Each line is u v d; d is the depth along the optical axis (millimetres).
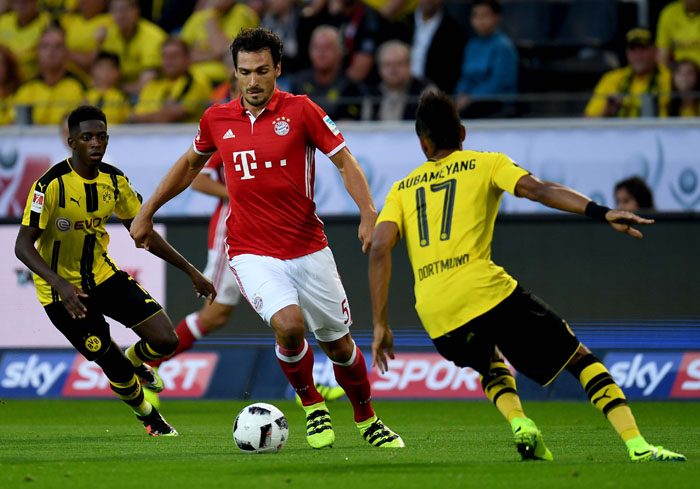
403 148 43938
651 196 42312
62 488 17609
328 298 23219
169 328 27562
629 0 52312
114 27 53875
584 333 40438
